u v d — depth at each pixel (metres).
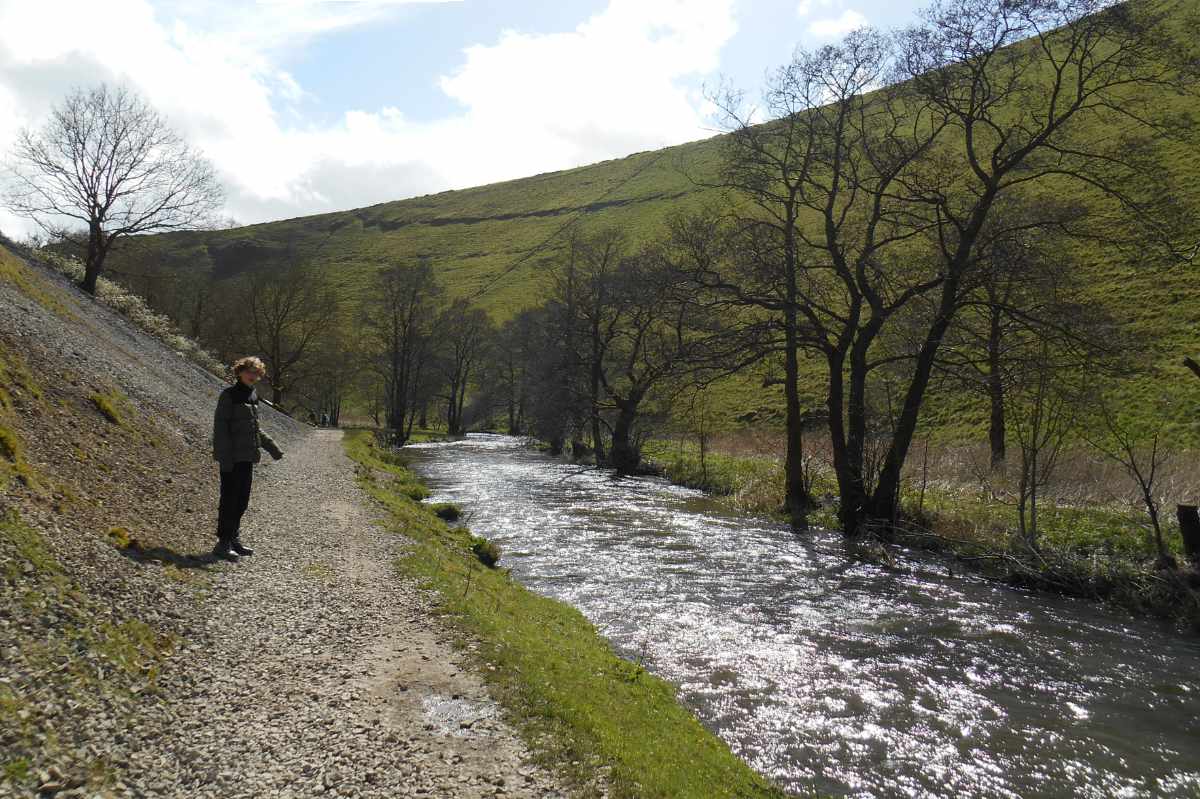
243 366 8.94
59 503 7.40
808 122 20.78
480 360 79.94
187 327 58.06
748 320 23.45
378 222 160.25
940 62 17.61
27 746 3.78
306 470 20.98
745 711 8.33
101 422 11.78
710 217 24.78
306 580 8.63
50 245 39.19
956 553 16.39
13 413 9.26
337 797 4.24
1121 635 11.35
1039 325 16.73
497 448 54.91
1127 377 16.17
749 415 44.81
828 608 12.69
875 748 7.55
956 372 18.72
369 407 83.69
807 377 45.47
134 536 7.79
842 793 6.65
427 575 9.92
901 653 10.44
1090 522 16.67
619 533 19.17
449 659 6.83
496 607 9.47
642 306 25.95
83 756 3.95
